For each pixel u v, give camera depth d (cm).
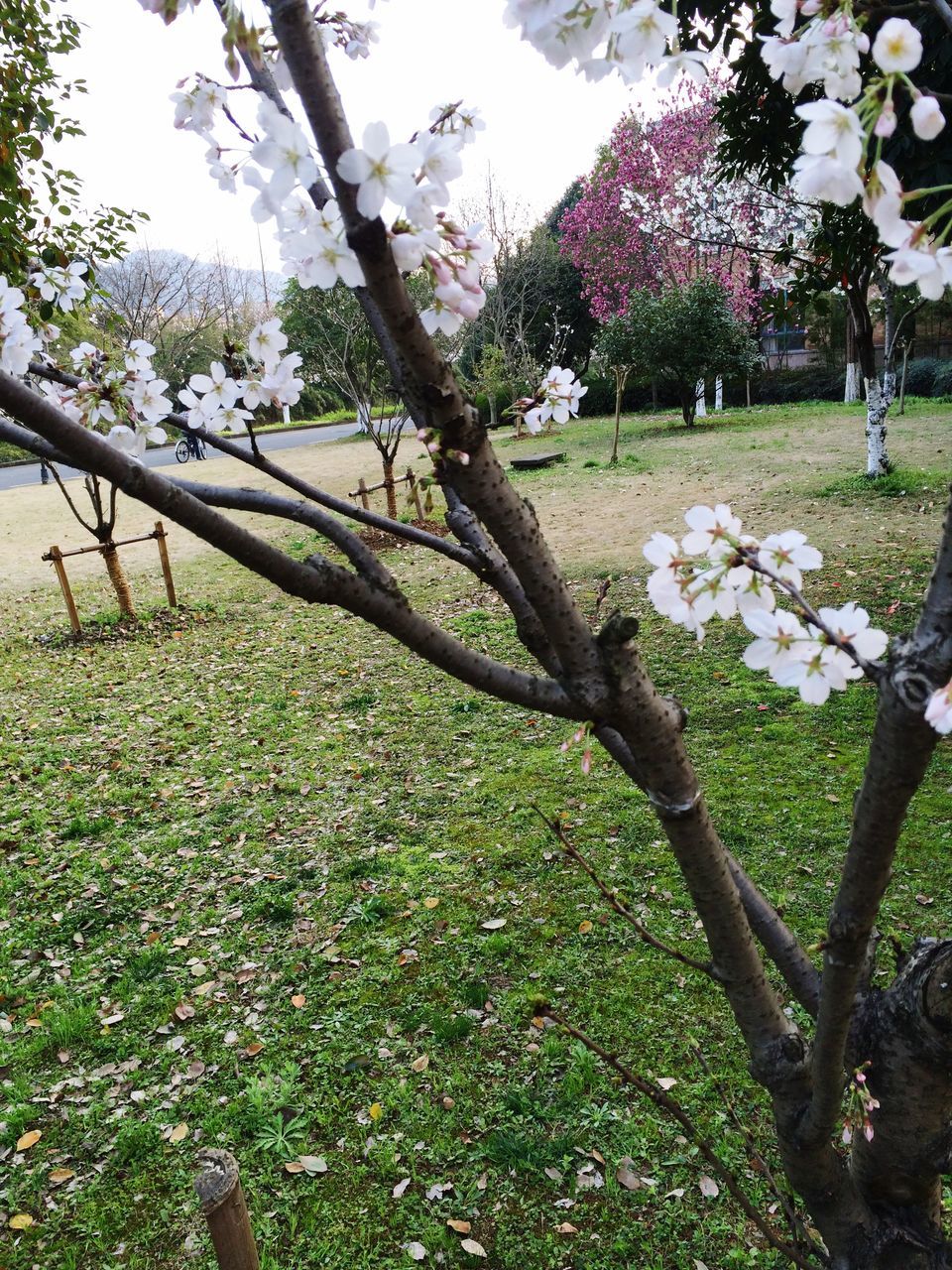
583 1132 283
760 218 1631
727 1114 285
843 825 425
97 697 713
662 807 95
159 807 519
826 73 73
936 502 987
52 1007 358
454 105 86
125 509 1770
